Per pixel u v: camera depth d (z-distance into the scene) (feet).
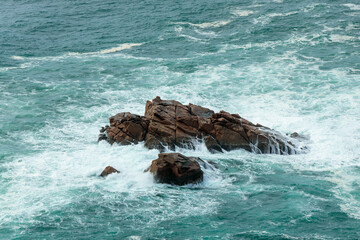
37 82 192.24
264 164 133.18
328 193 117.60
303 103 165.48
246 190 120.67
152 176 123.85
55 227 106.73
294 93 173.47
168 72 199.11
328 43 220.43
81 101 175.83
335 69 192.13
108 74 199.72
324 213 109.40
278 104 165.78
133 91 183.11
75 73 201.36
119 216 110.42
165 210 112.47
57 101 176.04
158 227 106.42
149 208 113.29
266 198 116.78
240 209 112.57
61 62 213.66
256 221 107.76
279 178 125.90
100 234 104.27
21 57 219.61
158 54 219.61
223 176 127.13
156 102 152.56
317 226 104.99
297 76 187.52
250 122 145.07
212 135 140.56
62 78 196.44
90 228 106.42
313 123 151.23
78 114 166.40
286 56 208.64
